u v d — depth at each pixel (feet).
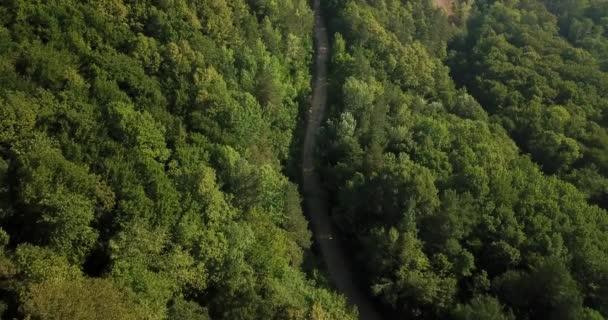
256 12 414.00
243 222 278.46
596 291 291.38
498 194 330.34
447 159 352.49
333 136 374.43
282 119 376.27
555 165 405.80
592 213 340.59
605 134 424.46
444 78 474.49
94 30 305.32
